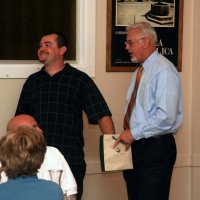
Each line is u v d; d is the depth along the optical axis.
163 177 4.00
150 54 4.07
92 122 4.34
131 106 4.17
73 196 3.24
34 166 2.29
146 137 3.94
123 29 5.07
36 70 4.81
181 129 5.41
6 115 4.79
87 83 4.34
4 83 4.76
